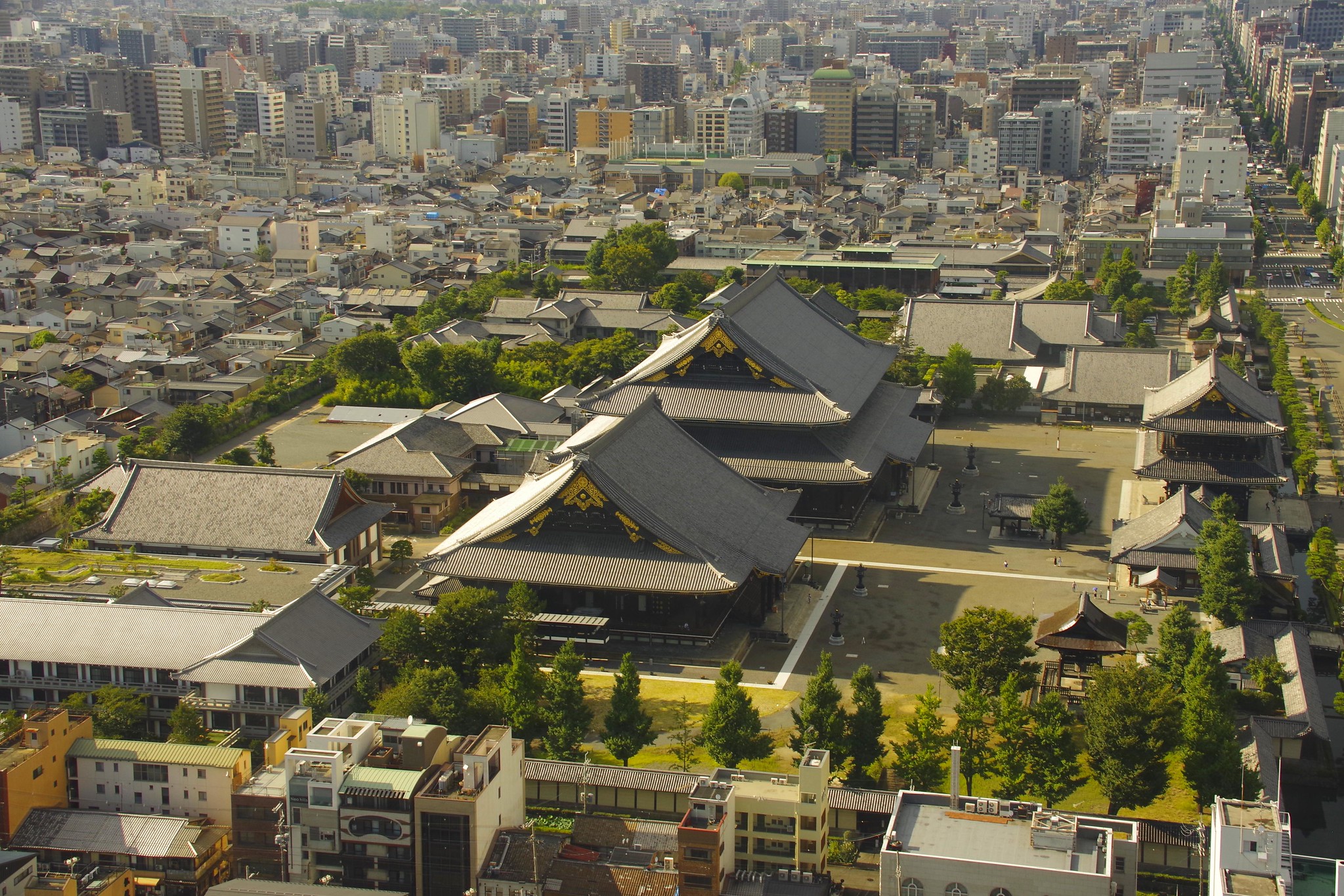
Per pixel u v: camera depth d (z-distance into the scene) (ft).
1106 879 402.31
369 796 462.60
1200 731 508.53
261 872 476.95
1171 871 474.90
